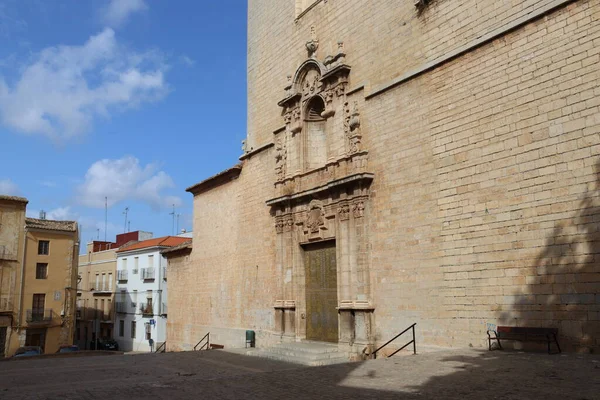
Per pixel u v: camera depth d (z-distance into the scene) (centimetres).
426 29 1970
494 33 1705
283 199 2581
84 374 1622
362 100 2233
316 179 2452
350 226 2183
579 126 1452
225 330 3103
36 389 1315
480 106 1730
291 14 2839
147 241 6744
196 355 2281
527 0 1627
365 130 2192
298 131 2623
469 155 1744
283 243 2630
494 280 1614
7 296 4675
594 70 1438
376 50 2197
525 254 1540
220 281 3253
